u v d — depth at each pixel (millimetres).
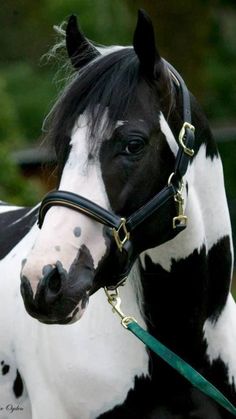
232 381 5289
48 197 4527
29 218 6055
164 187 4734
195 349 5172
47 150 4711
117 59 4703
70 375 5152
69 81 4863
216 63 25734
